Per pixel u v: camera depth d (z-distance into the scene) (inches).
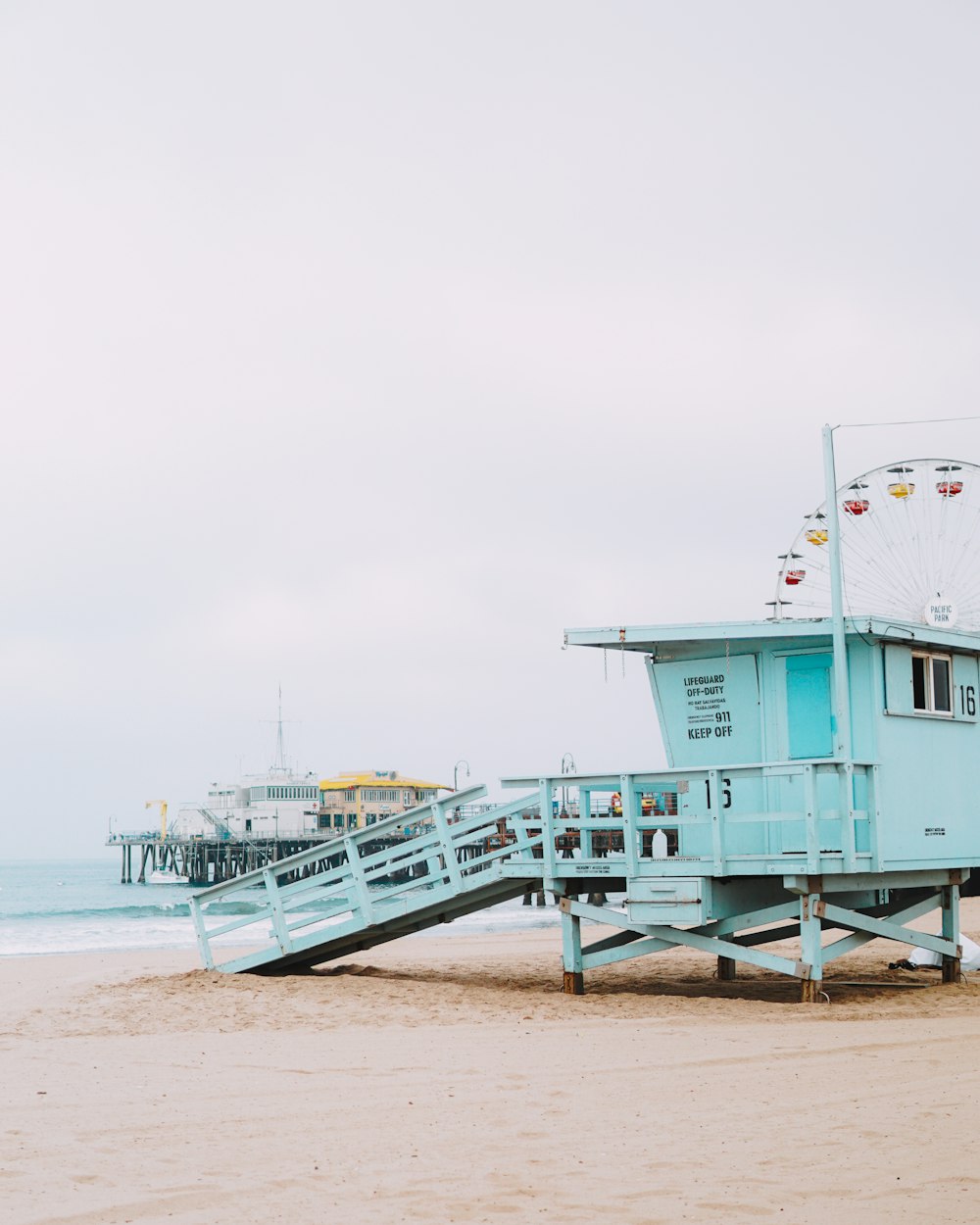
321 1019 585.6
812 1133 328.2
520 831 694.5
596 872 654.5
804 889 605.6
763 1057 445.4
